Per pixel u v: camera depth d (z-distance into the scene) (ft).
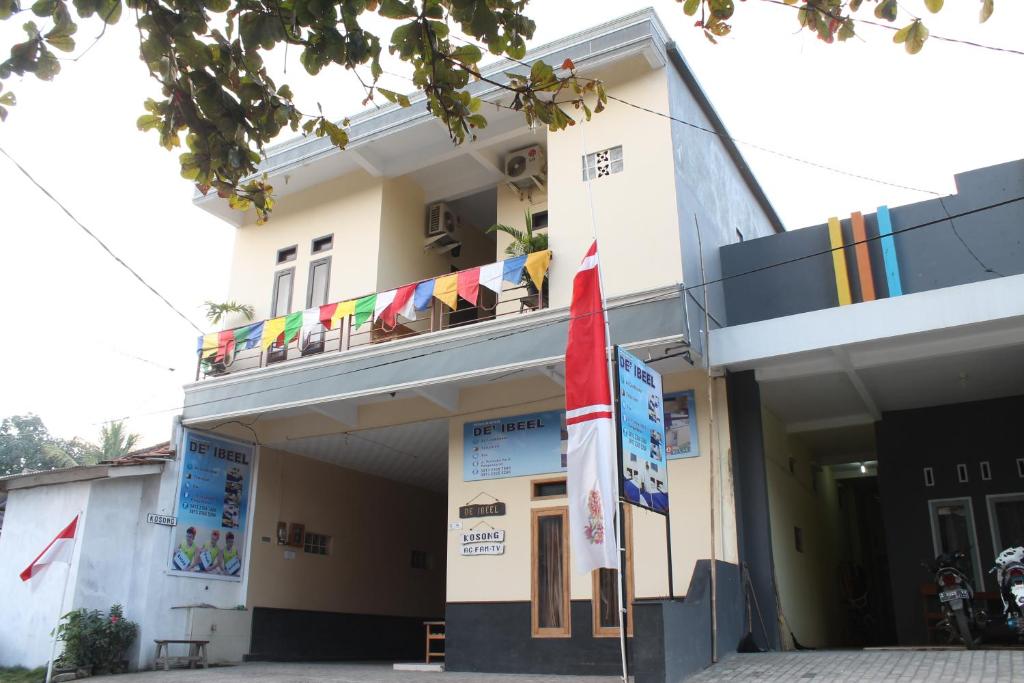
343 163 49.39
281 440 49.78
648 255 37.24
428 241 50.85
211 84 16.47
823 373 37.22
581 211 39.70
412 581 60.34
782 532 40.78
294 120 17.62
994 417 41.70
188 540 45.44
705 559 33.83
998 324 32.71
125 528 44.73
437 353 40.57
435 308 49.73
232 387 46.52
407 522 61.05
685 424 37.70
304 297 49.73
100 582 43.29
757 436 36.96
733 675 28.14
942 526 41.73
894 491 42.98
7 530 47.47
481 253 55.77
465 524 41.70
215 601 46.26
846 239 37.91
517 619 38.86
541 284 38.63
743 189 51.37
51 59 15.46
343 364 43.45
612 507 29.04
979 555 40.27
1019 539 39.91
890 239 36.14
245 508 48.78
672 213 37.35
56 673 40.11
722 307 40.11
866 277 36.47
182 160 17.61
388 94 17.08
